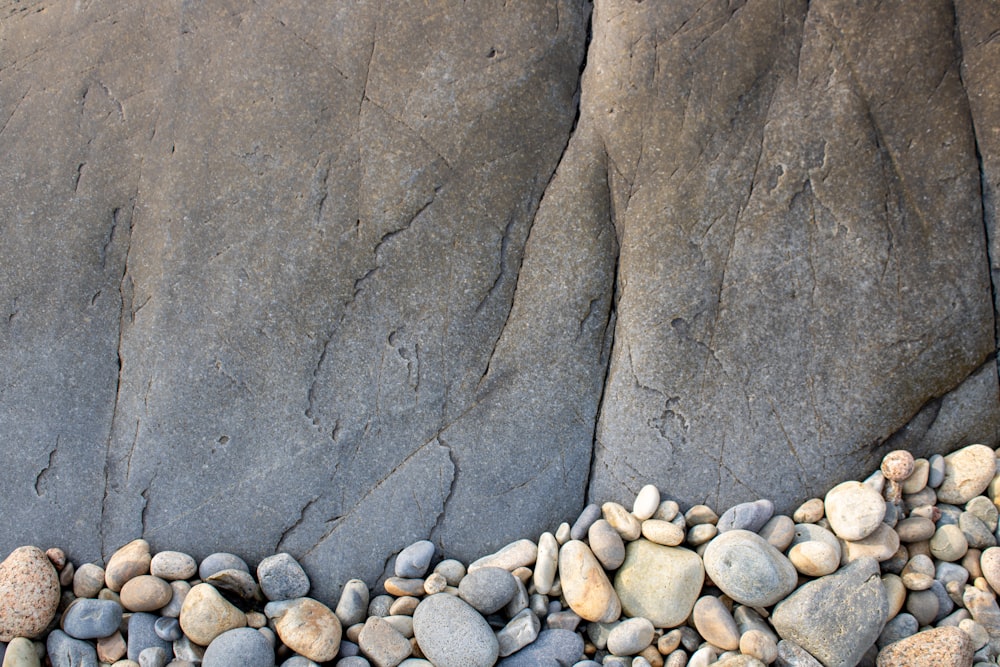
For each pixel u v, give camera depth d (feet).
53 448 7.48
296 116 7.55
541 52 7.61
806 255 7.38
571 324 7.62
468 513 7.52
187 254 7.54
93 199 7.62
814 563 6.94
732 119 7.36
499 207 7.63
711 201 7.42
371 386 7.55
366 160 7.55
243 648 6.62
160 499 7.47
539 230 7.66
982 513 7.26
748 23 7.27
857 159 7.27
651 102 7.43
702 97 7.36
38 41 7.79
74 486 7.47
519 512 7.54
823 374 7.40
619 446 7.60
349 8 7.57
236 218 7.54
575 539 7.35
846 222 7.32
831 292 7.37
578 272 7.62
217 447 7.48
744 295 7.43
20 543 7.43
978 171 7.24
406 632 7.03
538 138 7.64
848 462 7.43
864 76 7.23
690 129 7.39
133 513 7.47
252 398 7.51
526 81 7.59
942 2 7.08
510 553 7.31
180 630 6.96
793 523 7.32
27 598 6.78
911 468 7.23
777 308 7.41
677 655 6.89
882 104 7.23
